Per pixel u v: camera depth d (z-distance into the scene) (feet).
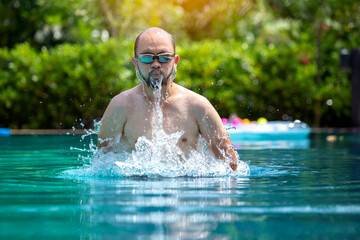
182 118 15.12
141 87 15.51
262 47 48.03
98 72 42.65
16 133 37.91
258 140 33.47
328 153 22.81
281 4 54.90
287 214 8.93
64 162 18.26
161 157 15.02
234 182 13.06
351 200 10.32
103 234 7.53
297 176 14.40
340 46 51.57
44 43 51.98
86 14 52.60
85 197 10.67
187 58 44.86
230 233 7.60
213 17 60.85
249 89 46.09
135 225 8.09
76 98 42.55
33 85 42.11
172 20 59.36
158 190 11.65
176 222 8.30
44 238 7.29
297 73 47.29
